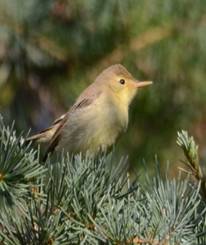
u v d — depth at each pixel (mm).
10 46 12906
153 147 12969
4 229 5695
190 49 12789
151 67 12969
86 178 5945
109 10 12648
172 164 12844
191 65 12891
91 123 10125
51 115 13930
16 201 5695
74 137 10211
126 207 5805
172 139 13102
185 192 5836
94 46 12945
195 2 12516
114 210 5652
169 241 5418
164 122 13156
